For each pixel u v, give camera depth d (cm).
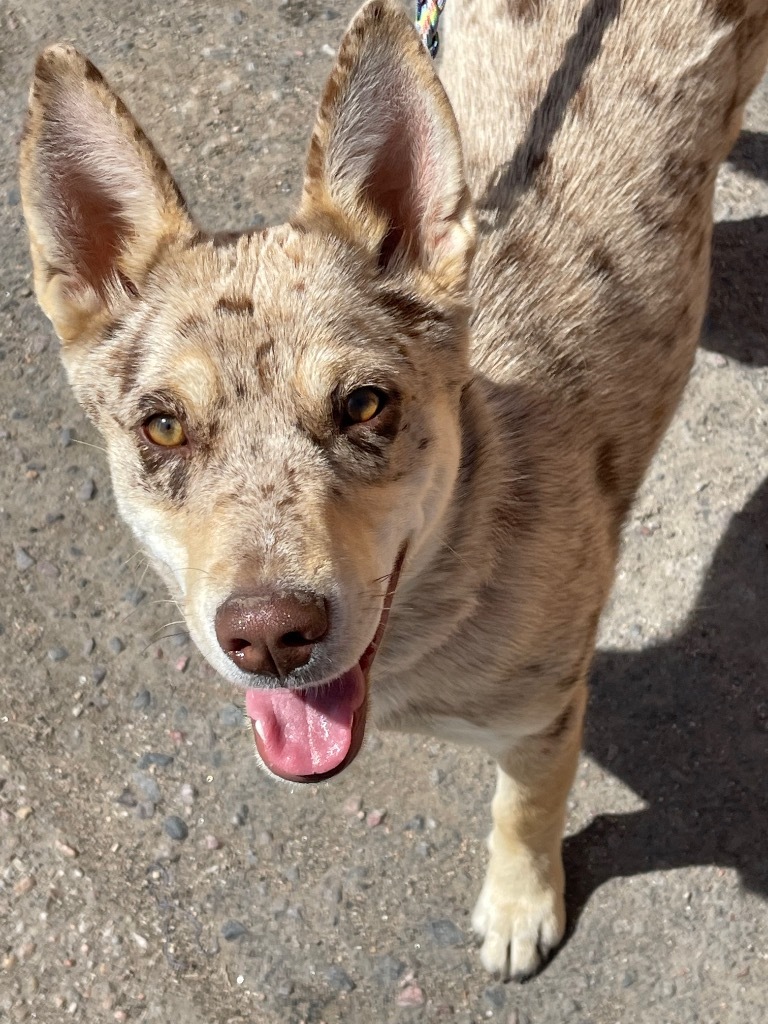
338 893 63
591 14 60
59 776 66
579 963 61
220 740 67
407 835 65
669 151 59
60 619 71
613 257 57
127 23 97
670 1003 60
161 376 43
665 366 59
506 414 51
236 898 63
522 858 60
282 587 40
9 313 82
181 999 60
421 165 45
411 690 51
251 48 95
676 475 75
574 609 52
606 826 65
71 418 78
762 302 82
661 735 67
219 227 85
